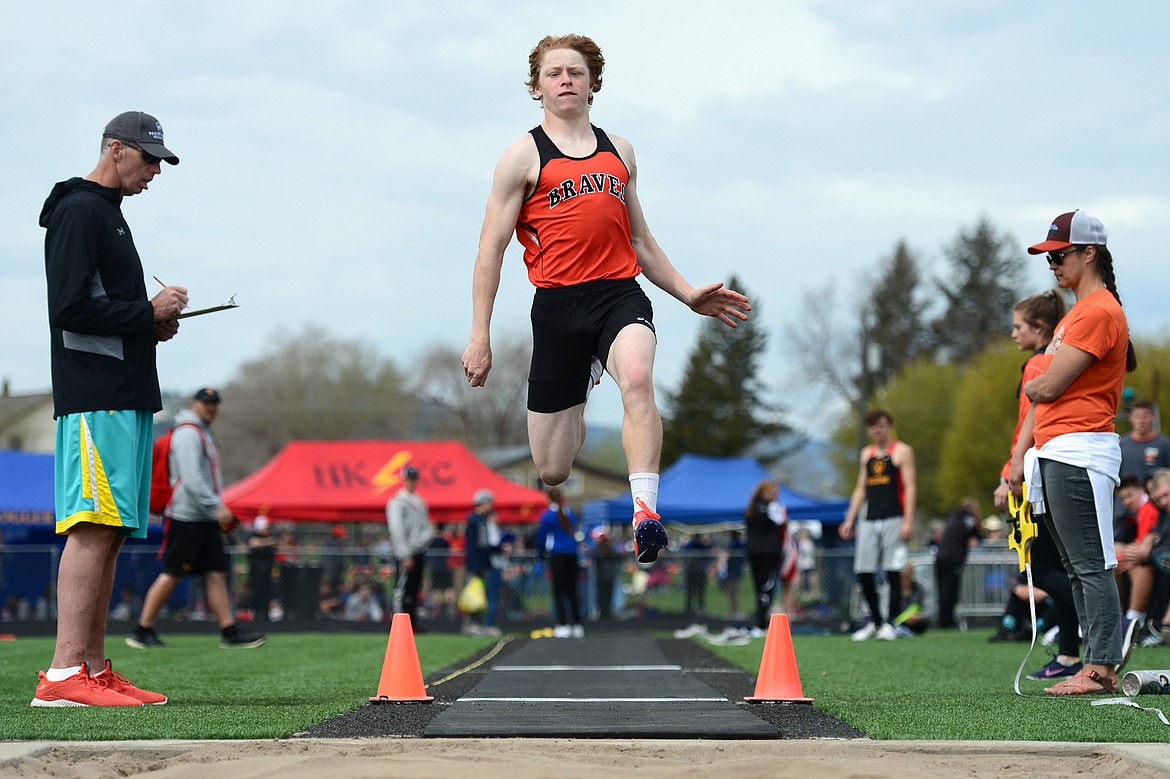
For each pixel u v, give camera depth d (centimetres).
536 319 1467
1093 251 1675
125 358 1572
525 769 912
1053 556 1972
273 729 1208
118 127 1591
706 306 1513
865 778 873
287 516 7862
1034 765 1002
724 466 8425
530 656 2644
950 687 1822
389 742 1086
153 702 1557
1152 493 3047
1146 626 3111
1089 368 1642
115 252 1579
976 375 16225
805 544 6712
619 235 1452
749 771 891
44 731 1191
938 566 5144
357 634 4478
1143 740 1109
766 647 1538
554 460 1527
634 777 878
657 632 5466
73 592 1544
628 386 1363
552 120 1477
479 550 4919
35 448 16575
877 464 3716
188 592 6288
